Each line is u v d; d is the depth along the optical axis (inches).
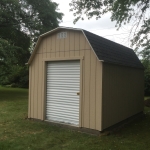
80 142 189.9
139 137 211.5
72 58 239.5
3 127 239.6
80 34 234.1
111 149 174.2
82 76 230.1
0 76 1010.7
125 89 278.1
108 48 258.5
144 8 253.1
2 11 600.7
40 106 270.1
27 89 878.4
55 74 262.1
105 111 220.8
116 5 251.6
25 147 174.7
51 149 171.5
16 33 687.1
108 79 228.5
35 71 279.3
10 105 408.8
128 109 288.5
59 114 255.4
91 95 221.8
